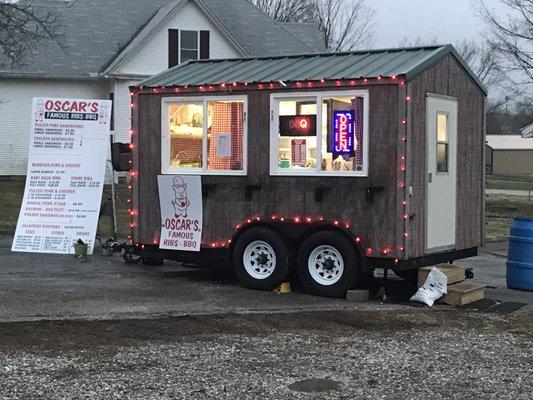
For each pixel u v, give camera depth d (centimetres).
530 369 645
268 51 3288
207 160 1065
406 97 916
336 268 965
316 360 662
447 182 1023
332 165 970
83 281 1047
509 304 948
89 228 1288
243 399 554
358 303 933
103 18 3231
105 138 1300
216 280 1088
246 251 1027
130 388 572
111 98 2994
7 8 2391
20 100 2991
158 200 1111
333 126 968
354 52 1070
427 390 583
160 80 1135
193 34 3072
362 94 943
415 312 879
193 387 579
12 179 2877
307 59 1096
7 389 564
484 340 748
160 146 1109
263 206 1016
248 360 658
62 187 1299
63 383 581
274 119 1009
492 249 1552
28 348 679
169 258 1105
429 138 973
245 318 828
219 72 1116
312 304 920
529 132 3098
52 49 3031
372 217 939
